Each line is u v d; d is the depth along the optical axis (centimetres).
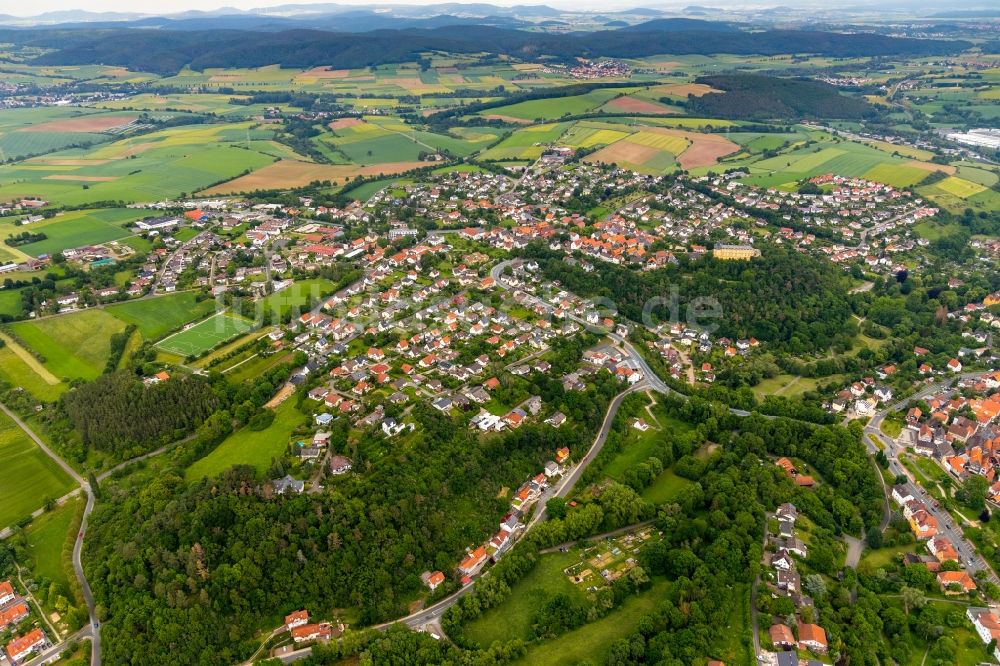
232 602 19750
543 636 19362
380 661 18162
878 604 19512
